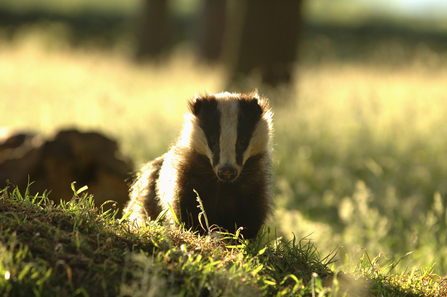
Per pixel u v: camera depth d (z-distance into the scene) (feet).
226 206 22.03
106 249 15.35
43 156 32.45
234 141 21.43
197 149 21.90
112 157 33.86
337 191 40.78
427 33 152.97
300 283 15.66
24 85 69.41
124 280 13.79
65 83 73.36
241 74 57.88
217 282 14.46
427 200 39.63
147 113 52.85
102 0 192.75
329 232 34.40
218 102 22.53
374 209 36.50
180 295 13.20
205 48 117.19
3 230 15.10
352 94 57.62
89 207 17.42
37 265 13.61
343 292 16.26
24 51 107.65
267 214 22.53
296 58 58.34
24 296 12.73
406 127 49.14
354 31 152.76
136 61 110.83
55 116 48.65
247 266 15.81
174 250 15.64
